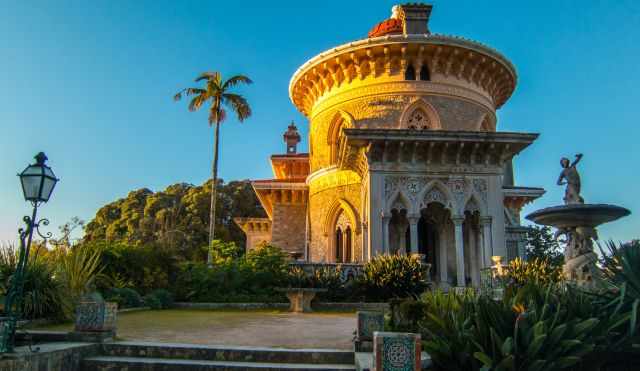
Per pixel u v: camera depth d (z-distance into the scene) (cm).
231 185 6125
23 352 722
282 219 3381
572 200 1355
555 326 747
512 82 2952
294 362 834
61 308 1195
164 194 6059
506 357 673
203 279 1961
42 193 848
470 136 2181
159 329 1129
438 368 770
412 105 2602
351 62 2711
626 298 835
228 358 848
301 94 3159
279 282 1983
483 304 776
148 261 1981
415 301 930
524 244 3112
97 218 6438
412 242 2156
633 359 805
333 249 2730
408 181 2214
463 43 2566
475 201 2222
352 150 2319
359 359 751
